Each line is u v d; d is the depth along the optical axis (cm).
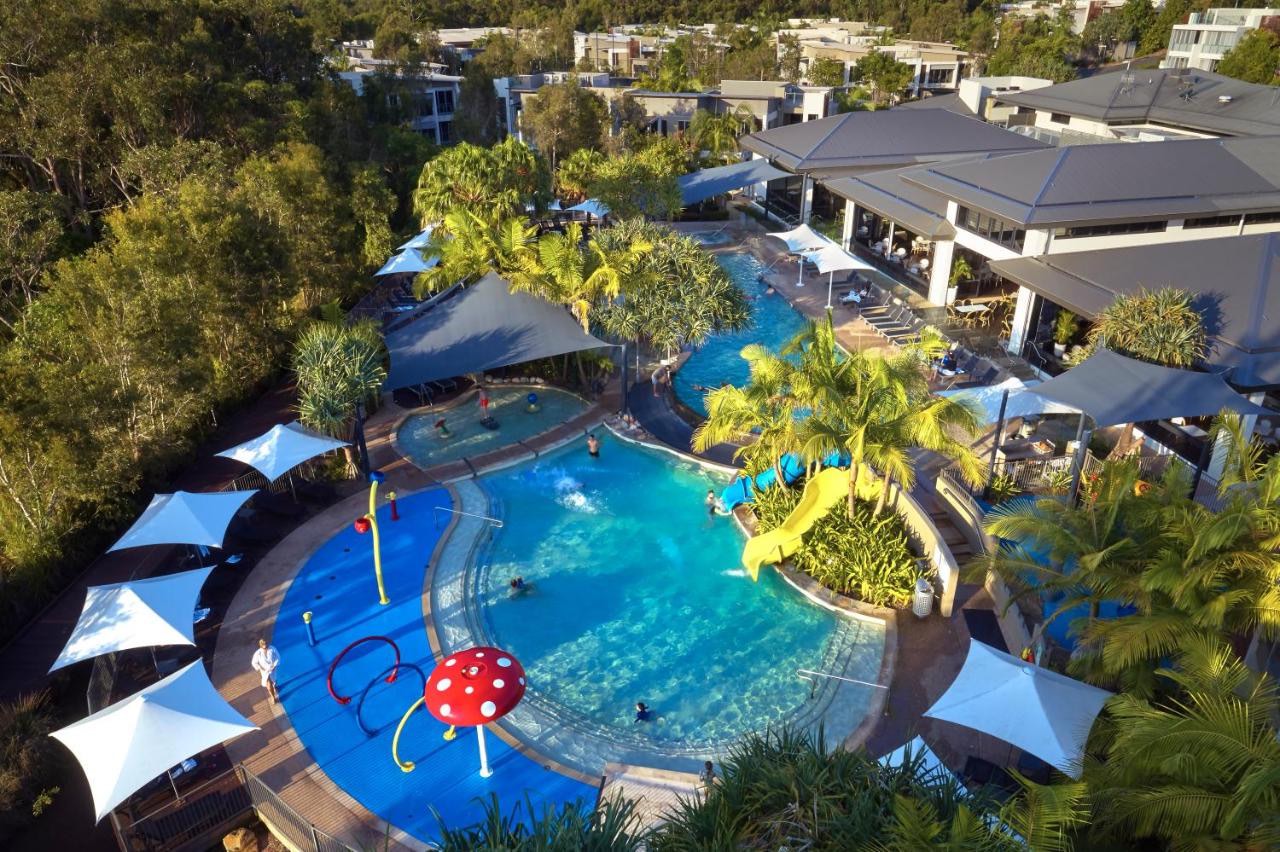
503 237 3834
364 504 2802
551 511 2786
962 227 4144
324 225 4025
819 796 1143
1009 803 1137
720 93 8056
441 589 2389
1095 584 1655
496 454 3097
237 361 3447
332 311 3647
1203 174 3794
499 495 2872
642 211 5344
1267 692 1314
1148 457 2809
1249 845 1144
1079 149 3972
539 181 5434
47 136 4156
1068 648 2038
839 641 2184
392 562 2509
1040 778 1694
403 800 1731
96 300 2641
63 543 2392
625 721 1953
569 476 2995
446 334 3366
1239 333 2847
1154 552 1653
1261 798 1141
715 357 4019
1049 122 6644
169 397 2684
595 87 8619
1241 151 3978
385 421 3362
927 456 3020
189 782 1756
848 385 2420
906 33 16662
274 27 6034
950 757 1797
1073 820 1120
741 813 1171
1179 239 3791
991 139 5662
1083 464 2655
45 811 1759
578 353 3622
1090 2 14988
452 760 1830
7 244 3388
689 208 6569
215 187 3531
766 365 2472
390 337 3441
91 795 1800
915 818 1048
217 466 2991
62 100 4153
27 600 2269
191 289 2838
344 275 4294
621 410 3403
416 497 2841
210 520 2302
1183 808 1191
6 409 2155
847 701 1988
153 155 4131
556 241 3469
